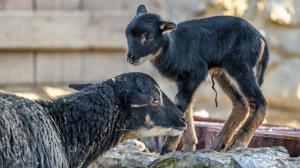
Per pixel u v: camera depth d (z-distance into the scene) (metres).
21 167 9.31
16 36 20.08
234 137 11.46
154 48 11.37
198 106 20.02
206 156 10.58
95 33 20.61
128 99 10.28
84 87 10.76
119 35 20.75
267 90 20.86
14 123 9.39
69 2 20.52
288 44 20.98
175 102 11.24
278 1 21.09
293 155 11.62
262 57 11.88
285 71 20.88
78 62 20.78
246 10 20.77
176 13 20.41
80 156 10.24
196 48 11.40
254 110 11.39
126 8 20.84
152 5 20.58
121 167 11.29
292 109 21.03
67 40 20.44
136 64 11.40
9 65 20.28
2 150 9.16
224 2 20.47
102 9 20.77
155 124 10.54
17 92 19.48
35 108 9.85
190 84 11.34
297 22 21.09
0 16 19.91
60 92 19.80
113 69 20.98
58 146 9.87
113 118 10.30
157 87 10.53
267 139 11.84
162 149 11.42
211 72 11.77
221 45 11.49
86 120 10.18
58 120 10.10
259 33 11.78
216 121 13.66
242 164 10.09
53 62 20.61
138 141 12.43
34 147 9.50
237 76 11.42
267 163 10.36
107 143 10.46
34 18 20.14
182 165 10.66
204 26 11.56
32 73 20.50
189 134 11.73
